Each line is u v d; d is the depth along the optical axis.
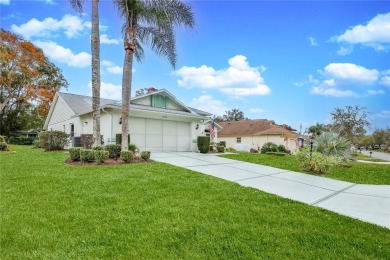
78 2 11.64
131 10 10.43
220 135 37.81
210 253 2.98
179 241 3.27
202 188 6.00
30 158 10.06
